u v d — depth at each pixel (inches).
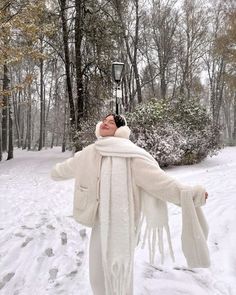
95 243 116.9
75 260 181.8
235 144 1245.7
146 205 118.0
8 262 186.5
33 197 370.9
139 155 115.4
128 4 1039.6
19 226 250.5
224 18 1202.6
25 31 559.2
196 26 1375.5
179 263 170.1
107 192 113.0
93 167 117.0
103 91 804.0
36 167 713.6
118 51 978.7
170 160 593.3
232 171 466.3
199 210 118.4
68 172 128.8
